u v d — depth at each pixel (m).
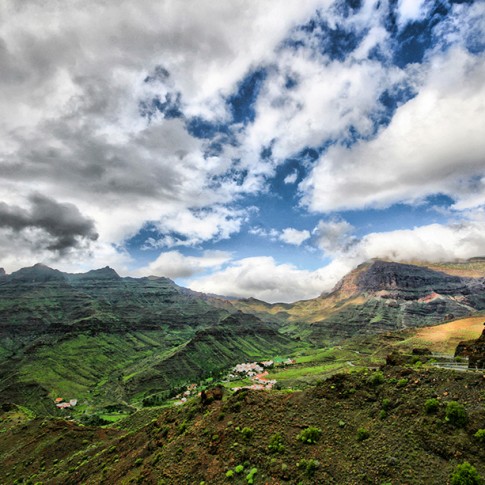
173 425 65.69
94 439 102.19
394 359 56.12
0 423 136.12
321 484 36.69
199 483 44.91
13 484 83.38
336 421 46.06
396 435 38.97
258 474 41.91
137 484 51.41
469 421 35.56
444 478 31.55
